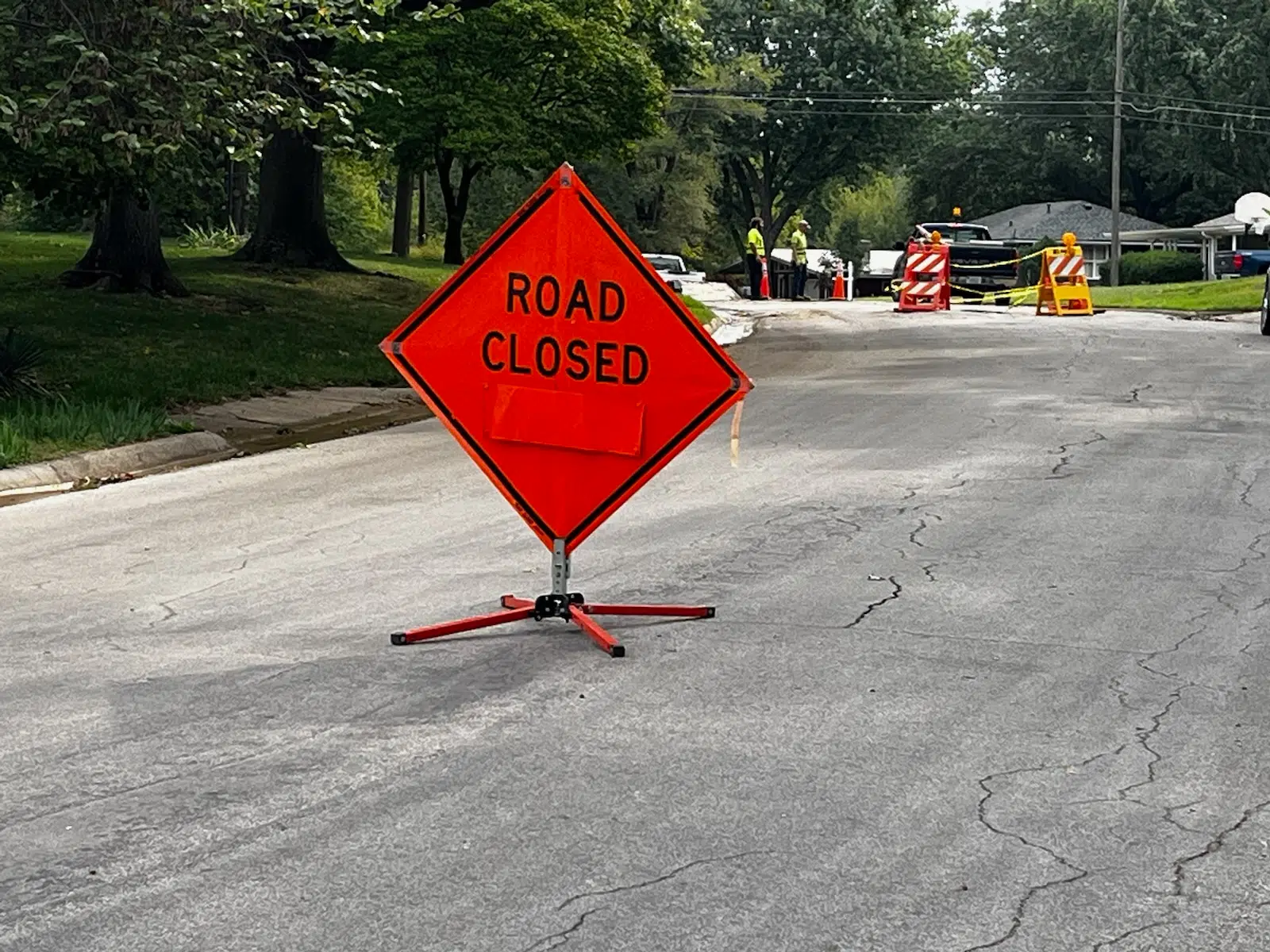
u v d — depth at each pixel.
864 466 12.52
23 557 9.88
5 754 5.88
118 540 10.38
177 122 15.11
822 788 5.45
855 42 77.94
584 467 7.83
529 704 6.46
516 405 7.83
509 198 73.88
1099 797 5.37
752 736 6.02
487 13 34.81
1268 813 5.23
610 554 9.41
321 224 32.59
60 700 6.59
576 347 7.79
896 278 47.72
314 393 18.91
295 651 7.33
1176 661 7.09
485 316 7.84
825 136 80.25
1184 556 9.26
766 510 10.71
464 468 13.19
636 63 37.75
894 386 18.75
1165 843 4.96
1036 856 4.86
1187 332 26.94
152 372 18.78
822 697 6.53
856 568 8.97
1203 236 70.75
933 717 6.27
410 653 7.27
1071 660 7.10
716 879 4.68
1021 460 12.77
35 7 15.33
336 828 5.10
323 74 16.80
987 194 89.12
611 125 38.41
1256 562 9.12
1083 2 82.25
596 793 5.39
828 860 4.82
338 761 5.76
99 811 5.29
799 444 13.83
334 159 50.75
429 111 35.06
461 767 5.68
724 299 48.38
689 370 7.75
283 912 4.47
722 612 8.00
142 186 19.62
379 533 10.32
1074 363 21.19
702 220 79.44
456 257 45.28
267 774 5.62
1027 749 5.88
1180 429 14.53
